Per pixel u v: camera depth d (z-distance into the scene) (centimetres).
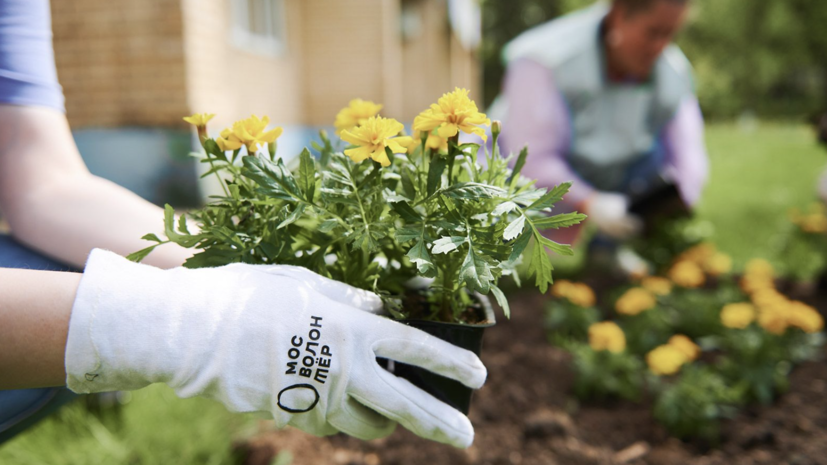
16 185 85
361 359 66
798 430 170
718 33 2302
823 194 320
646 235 301
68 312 58
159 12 393
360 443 161
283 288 65
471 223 70
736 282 299
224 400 64
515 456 159
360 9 730
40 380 59
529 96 291
